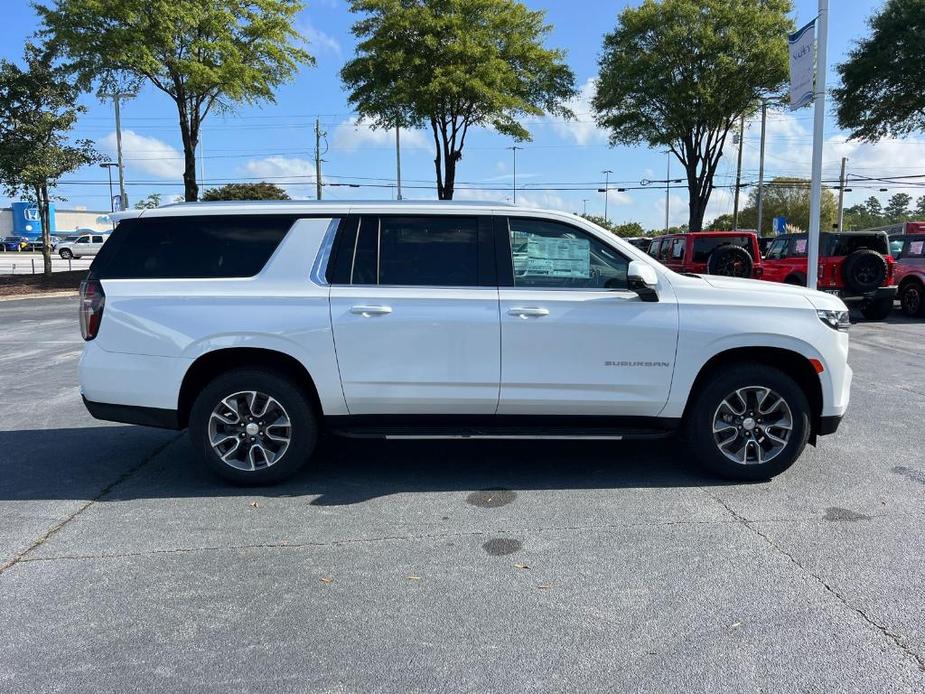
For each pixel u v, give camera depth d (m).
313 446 4.93
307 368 4.74
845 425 6.49
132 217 4.91
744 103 26.05
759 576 3.57
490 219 4.89
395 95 21.78
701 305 4.80
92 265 4.90
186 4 20.64
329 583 3.55
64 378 9.09
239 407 4.87
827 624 3.12
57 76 22.48
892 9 22.62
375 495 4.80
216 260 4.85
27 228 69.62
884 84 23.16
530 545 3.98
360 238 4.86
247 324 4.70
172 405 4.78
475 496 4.77
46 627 3.15
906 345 11.29
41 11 20.84
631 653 2.93
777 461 4.92
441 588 3.49
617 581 3.54
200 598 3.41
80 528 4.26
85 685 2.74
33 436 6.35
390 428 4.95
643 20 25.61
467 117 23.62
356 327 4.71
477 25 22.34
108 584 3.55
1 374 9.38
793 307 4.84
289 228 4.87
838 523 4.25
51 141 23.86
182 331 4.71
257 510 4.54
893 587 3.45
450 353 4.74
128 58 19.94
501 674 2.80
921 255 15.02
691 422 4.95
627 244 4.92
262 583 3.55
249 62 22.61
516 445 6.01
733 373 4.84
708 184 28.22
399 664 2.87
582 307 4.75
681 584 3.50
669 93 25.73
